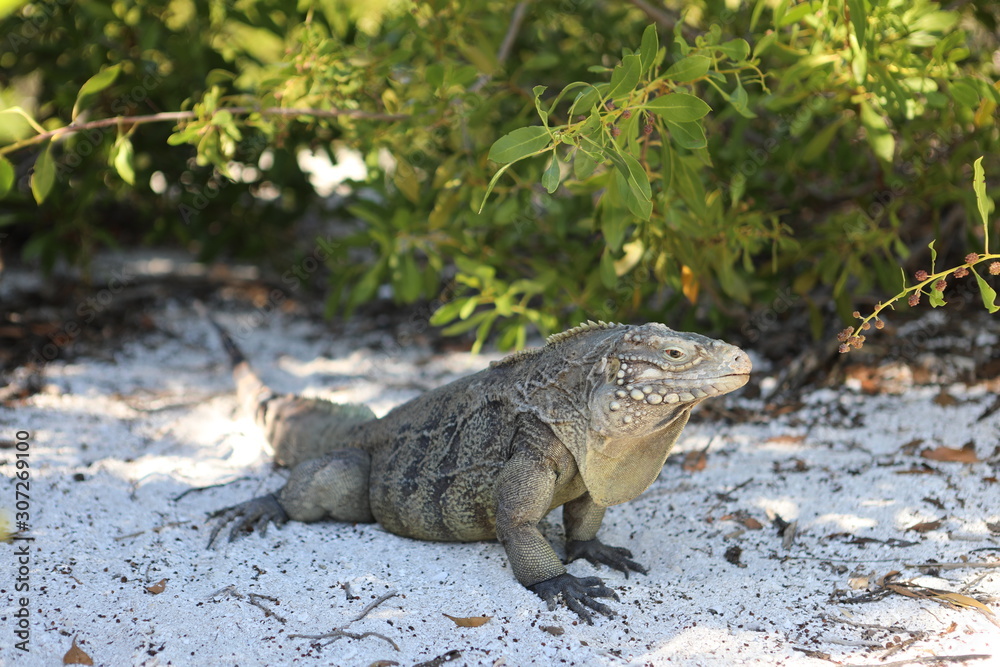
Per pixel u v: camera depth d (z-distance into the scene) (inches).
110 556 149.0
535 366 147.9
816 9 167.6
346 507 168.4
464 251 245.1
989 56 233.8
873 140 180.7
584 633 127.1
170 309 320.8
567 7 269.7
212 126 193.5
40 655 119.9
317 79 206.7
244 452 205.5
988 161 242.7
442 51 221.0
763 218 232.5
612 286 204.2
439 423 158.4
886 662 117.0
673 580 147.0
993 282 250.7
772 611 132.4
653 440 136.7
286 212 338.0
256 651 121.6
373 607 132.9
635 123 148.1
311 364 275.7
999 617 126.0
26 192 304.8
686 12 215.2
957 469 177.0
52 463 191.6
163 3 282.0
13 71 296.2
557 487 143.6
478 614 130.8
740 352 127.6
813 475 182.5
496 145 132.3
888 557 146.9
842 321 235.1
